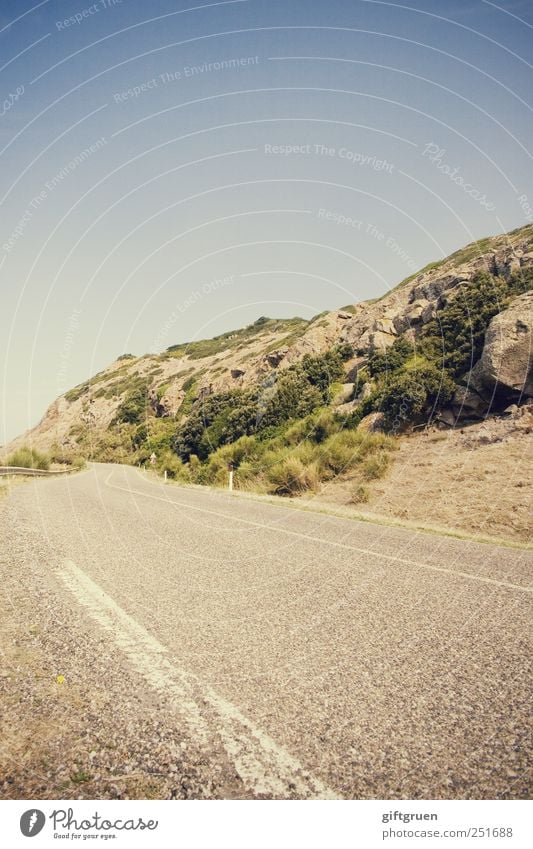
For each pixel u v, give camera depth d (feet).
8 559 22.22
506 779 8.41
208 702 10.53
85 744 9.20
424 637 14.03
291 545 26.50
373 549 26.14
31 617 15.14
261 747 9.11
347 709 10.32
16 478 80.48
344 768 8.61
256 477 64.49
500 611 16.30
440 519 38.60
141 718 9.95
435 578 20.36
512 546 29.07
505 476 43.91
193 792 8.19
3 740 9.28
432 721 9.94
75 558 22.74
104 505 42.45
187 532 29.91
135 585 18.63
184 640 13.62
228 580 19.51
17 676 11.53
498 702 10.64
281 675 11.71
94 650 12.92
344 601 17.08
